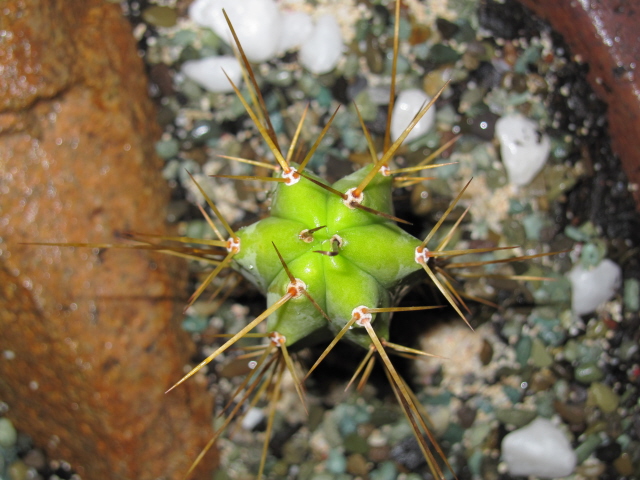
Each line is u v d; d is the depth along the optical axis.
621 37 0.16
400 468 0.17
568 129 0.17
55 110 0.15
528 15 0.17
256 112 0.17
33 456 0.17
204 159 0.17
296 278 0.12
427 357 0.17
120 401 0.15
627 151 0.17
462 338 0.17
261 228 0.12
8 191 0.15
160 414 0.16
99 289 0.15
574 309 0.17
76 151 0.15
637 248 0.17
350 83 0.17
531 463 0.17
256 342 0.17
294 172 0.12
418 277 0.13
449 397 0.17
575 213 0.17
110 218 0.16
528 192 0.17
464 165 0.17
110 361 0.15
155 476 0.16
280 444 0.17
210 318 0.17
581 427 0.17
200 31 0.17
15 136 0.15
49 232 0.15
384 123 0.17
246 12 0.17
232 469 0.17
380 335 0.13
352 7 0.18
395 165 0.17
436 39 0.17
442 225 0.17
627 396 0.17
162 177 0.17
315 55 0.17
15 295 0.15
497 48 0.17
